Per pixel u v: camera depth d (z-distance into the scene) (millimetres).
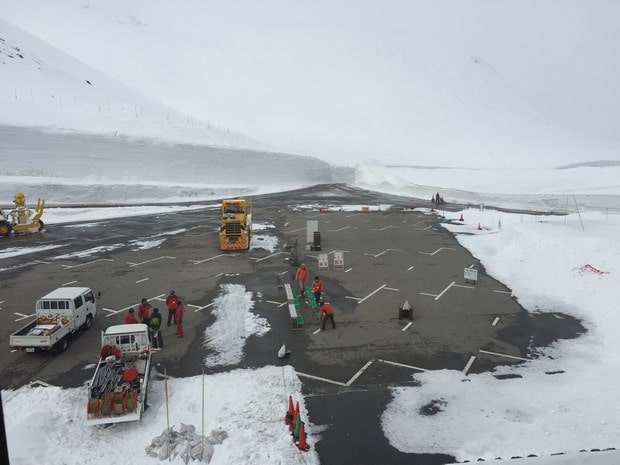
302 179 82812
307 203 56719
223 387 13695
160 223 41812
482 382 13883
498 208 51094
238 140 79688
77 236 36062
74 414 12422
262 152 77125
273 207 53125
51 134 57500
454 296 21625
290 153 86500
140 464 10422
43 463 10422
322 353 15906
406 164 97000
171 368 14953
